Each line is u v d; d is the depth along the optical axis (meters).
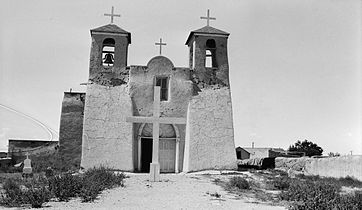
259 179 20.42
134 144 26.55
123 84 27.14
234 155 26.61
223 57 28.34
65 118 31.06
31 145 35.59
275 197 13.96
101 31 27.64
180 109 26.95
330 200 11.30
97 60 27.31
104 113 26.22
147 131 27.14
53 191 12.34
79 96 31.84
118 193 14.05
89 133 25.70
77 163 29.88
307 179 20.84
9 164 29.92
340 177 21.25
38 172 23.22
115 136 25.86
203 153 26.16
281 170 26.80
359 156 20.30
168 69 27.48
